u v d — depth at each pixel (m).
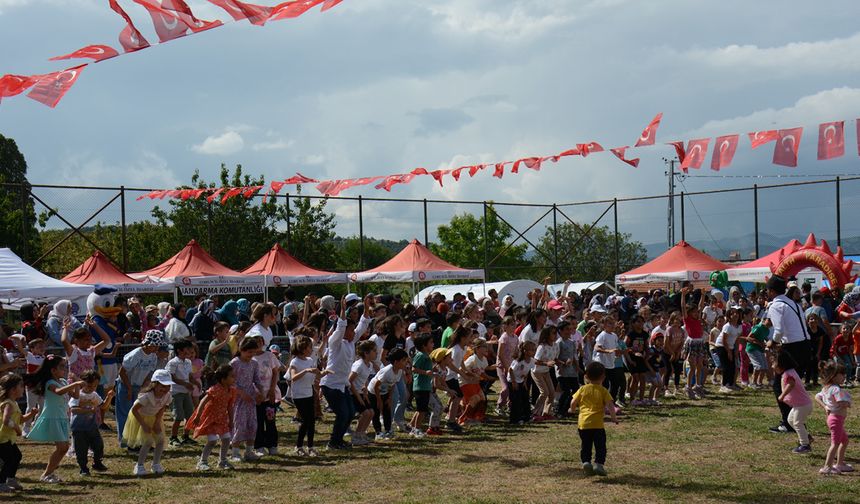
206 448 8.69
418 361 10.73
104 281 18.39
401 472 8.47
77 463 9.21
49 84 7.04
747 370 15.65
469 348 12.03
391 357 10.27
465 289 27.31
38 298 15.14
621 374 12.89
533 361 11.93
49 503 7.29
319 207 32.94
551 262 34.25
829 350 15.74
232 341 11.05
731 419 11.74
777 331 9.56
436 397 11.02
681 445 9.81
